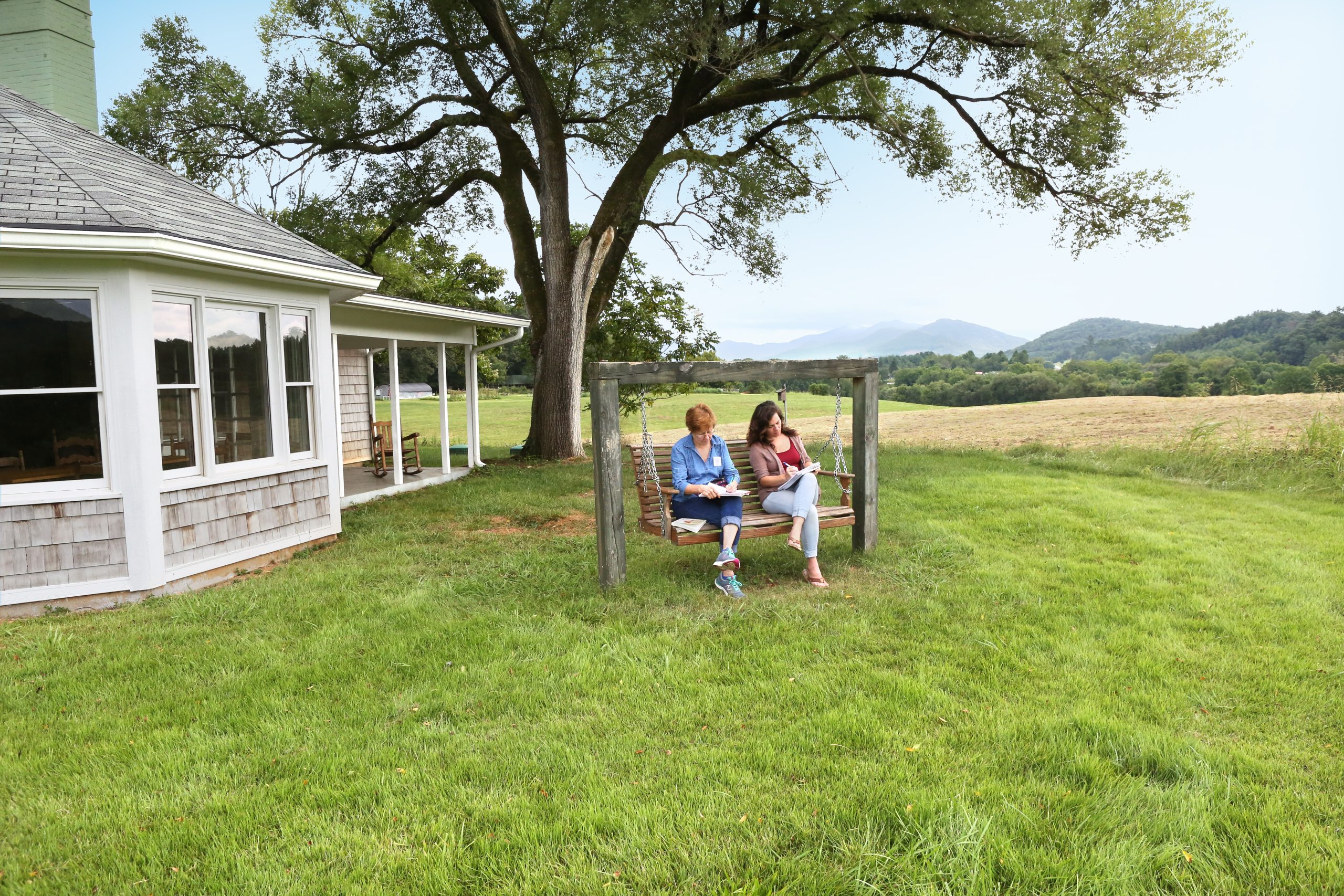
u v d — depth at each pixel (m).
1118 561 6.16
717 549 6.91
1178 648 4.23
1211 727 3.34
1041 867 2.37
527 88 13.54
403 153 17.14
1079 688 3.75
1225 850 2.47
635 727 3.43
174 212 6.70
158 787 3.03
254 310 7.27
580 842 2.58
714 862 2.44
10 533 5.61
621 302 19.88
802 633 4.62
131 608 5.66
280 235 8.38
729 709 3.60
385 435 16.83
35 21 9.45
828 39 12.95
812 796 2.80
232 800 2.90
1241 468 11.06
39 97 9.49
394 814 2.77
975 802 2.74
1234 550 6.43
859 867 2.37
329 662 4.31
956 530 7.25
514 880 2.40
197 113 15.20
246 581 6.43
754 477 6.25
